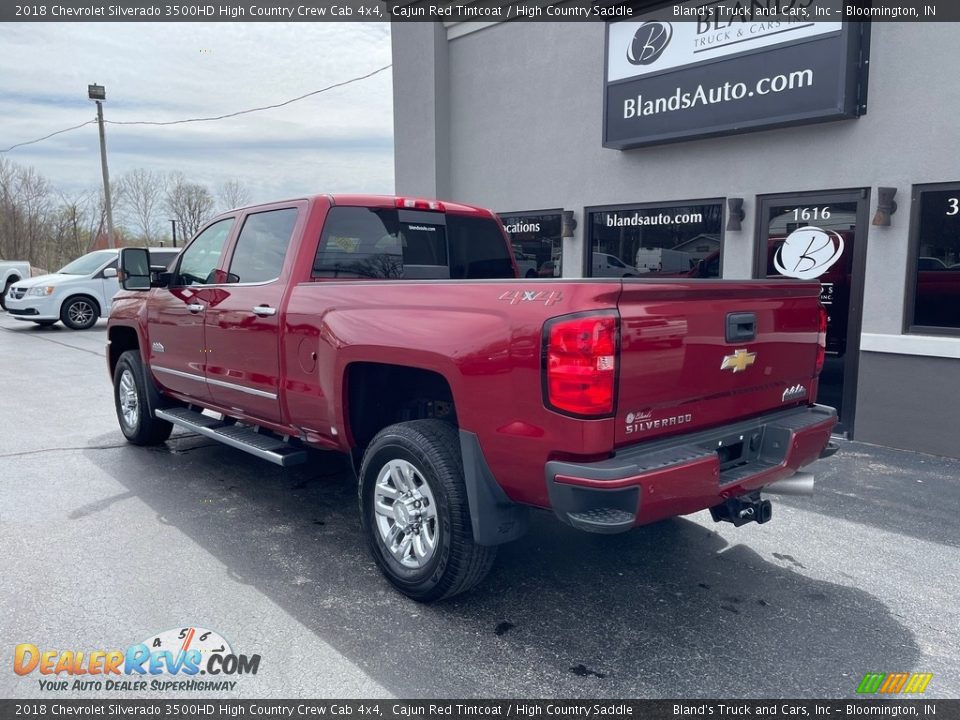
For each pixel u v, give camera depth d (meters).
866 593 3.81
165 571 3.96
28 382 9.77
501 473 3.23
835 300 6.88
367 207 4.75
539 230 9.23
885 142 6.36
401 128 10.41
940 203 6.20
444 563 3.44
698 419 3.36
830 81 6.28
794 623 3.49
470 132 9.84
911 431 6.44
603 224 8.55
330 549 4.30
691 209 7.75
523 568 4.09
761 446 3.72
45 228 47.31
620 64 7.76
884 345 6.47
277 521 4.74
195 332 5.29
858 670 3.11
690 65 7.20
